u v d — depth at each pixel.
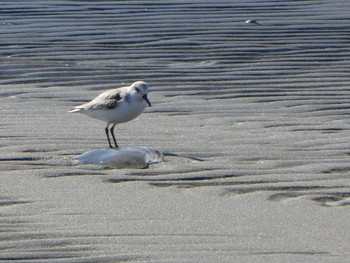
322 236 8.35
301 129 12.95
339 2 23.12
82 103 14.38
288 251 7.89
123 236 8.21
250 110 14.04
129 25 19.92
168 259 7.61
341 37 19.06
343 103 14.50
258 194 9.81
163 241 8.09
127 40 18.62
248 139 12.33
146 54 17.58
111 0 22.98
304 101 14.60
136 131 12.70
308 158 11.37
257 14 21.31
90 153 11.14
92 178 10.32
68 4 22.39
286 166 10.98
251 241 8.15
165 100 14.59
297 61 17.17
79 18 20.66
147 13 21.23
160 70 16.45
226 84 15.61
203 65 16.84
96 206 9.20
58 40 18.53
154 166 10.91
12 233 8.22
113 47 18.08
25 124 12.88
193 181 10.31
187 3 22.58
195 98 14.77
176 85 15.52
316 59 17.34
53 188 9.86
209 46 18.17
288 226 8.65
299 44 18.42
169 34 19.12
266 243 8.10
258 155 11.48
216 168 10.84
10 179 10.18
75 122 13.13
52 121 13.13
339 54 17.73
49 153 11.40
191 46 18.17
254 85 15.55
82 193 9.70
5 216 8.77
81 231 8.33
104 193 9.73
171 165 10.95
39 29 19.50
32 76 15.95
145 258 7.63
